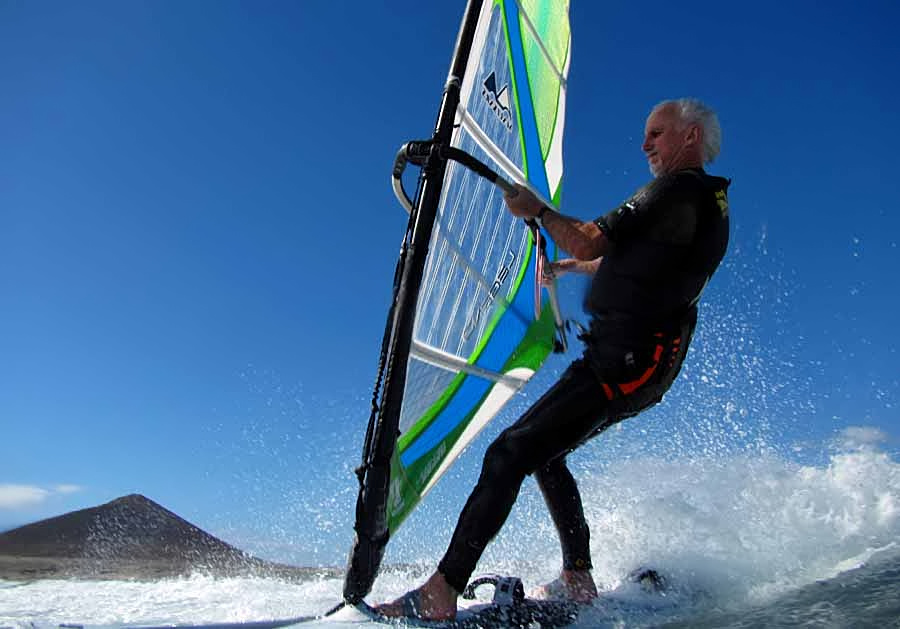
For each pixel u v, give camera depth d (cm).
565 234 271
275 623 240
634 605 270
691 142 281
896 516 316
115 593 317
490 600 280
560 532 291
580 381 270
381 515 259
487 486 258
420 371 302
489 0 320
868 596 232
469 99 322
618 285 268
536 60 383
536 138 389
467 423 348
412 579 358
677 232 262
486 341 345
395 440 266
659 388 271
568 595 283
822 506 330
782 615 229
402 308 274
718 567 295
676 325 270
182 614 265
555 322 367
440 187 287
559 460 296
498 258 352
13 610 278
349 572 254
